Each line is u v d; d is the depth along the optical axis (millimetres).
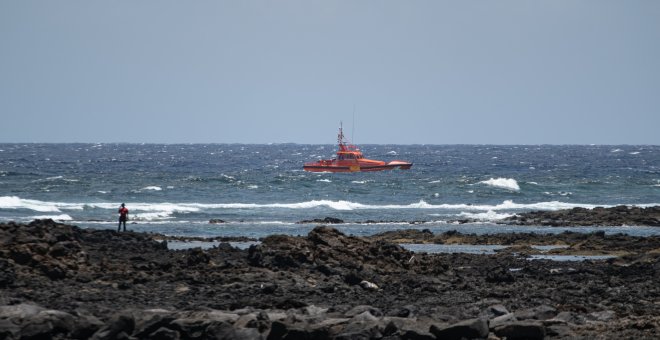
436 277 104688
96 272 96125
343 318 67375
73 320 63969
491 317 74000
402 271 109312
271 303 79688
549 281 102875
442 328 62594
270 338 62781
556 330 66438
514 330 63906
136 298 82562
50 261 94125
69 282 90250
